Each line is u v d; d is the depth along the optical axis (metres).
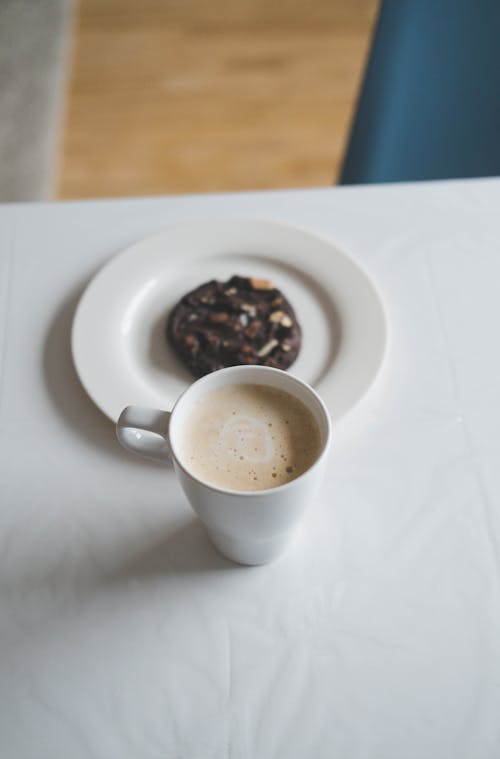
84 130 1.65
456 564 0.54
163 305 0.65
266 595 0.53
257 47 1.82
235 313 0.63
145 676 0.50
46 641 0.51
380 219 0.71
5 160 1.60
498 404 0.60
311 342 0.63
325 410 0.50
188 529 0.55
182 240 0.68
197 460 0.50
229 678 0.50
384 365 0.62
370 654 0.51
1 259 0.69
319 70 1.77
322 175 1.58
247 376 0.52
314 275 0.66
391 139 0.88
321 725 0.49
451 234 0.70
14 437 0.59
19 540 0.55
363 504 0.56
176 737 0.48
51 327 0.65
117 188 1.55
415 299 0.66
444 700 0.49
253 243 0.68
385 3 0.83
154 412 0.51
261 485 0.49
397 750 0.48
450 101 0.86
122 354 0.62
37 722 0.49
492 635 0.51
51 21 1.89
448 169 0.91
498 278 0.67
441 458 0.58
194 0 1.92
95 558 0.54
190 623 0.52
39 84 1.75
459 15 0.82
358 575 0.53
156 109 1.69
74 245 0.70
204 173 1.58
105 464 0.58
